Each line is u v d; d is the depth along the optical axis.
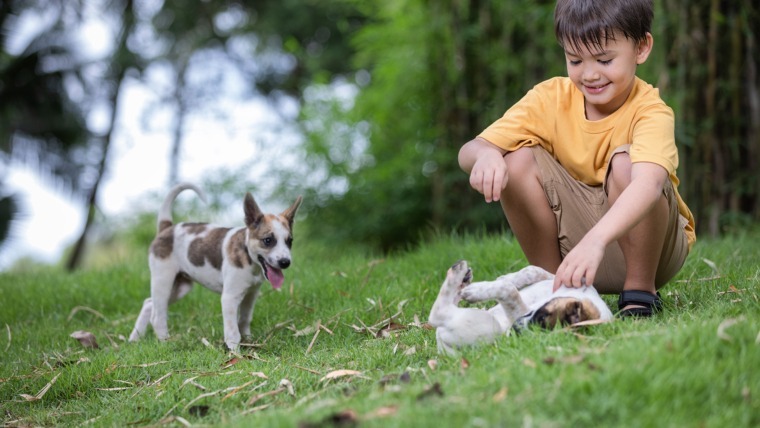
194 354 4.02
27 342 4.90
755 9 6.69
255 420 2.68
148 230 12.46
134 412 3.27
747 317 2.92
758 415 2.26
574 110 3.51
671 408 2.28
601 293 3.79
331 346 3.99
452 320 3.08
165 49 17.72
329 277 5.52
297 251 9.95
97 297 6.02
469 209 8.55
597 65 3.23
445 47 8.62
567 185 3.55
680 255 3.59
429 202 9.59
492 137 3.52
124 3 16.17
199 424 2.96
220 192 10.38
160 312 4.69
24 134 12.95
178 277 4.85
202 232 4.63
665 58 6.91
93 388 3.72
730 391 2.36
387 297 4.79
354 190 10.19
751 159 6.81
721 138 6.84
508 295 3.09
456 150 8.54
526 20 8.29
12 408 3.60
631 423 2.21
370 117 10.27
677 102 6.82
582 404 2.33
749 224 6.62
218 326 4.80
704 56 6.81
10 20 12.55
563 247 3.67
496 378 2.57
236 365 3.68
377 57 10.63
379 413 2.44
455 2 8.30
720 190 6.84
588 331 3.03
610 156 3.29
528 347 2.86
